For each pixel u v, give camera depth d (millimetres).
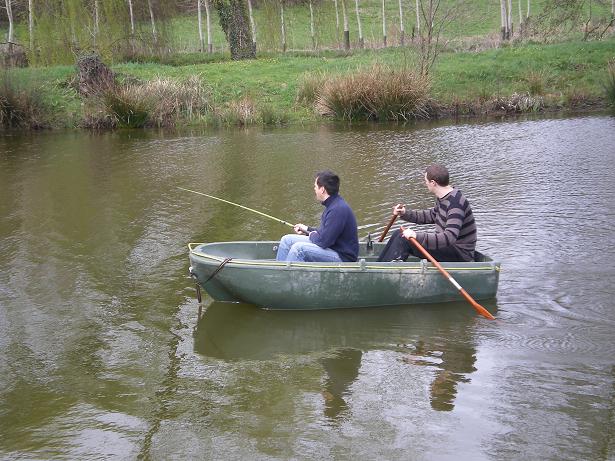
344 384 5098
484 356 5445
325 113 20438
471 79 22719
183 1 42531
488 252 7781
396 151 14820
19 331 6195
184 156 15125
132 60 28609
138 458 4297
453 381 5086
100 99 20625
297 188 11602
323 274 6309
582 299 6438
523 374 5141
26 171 13867
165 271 7652
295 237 6723
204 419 4703
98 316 6477
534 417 4586
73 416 4793
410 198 10648
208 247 6887
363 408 4770
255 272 6312
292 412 4746
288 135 17844
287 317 6328
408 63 22875
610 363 5262
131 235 9102
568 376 5086
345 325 6113
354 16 42531
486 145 15047
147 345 5844
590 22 32312
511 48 26344
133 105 19984
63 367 5508
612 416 4562
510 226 8773
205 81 23250
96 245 8695
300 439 4434
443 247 6422
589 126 16812
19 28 34250
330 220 6414
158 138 18016
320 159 14211
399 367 5320
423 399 4848
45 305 6770
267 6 32906
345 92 20016
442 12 30484
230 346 5781
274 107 21328
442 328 5984
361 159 14055
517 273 7121
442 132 17281
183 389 5105
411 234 6371
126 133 19188
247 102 20938
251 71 24781
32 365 5559
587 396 4812
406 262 6430
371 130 18250
